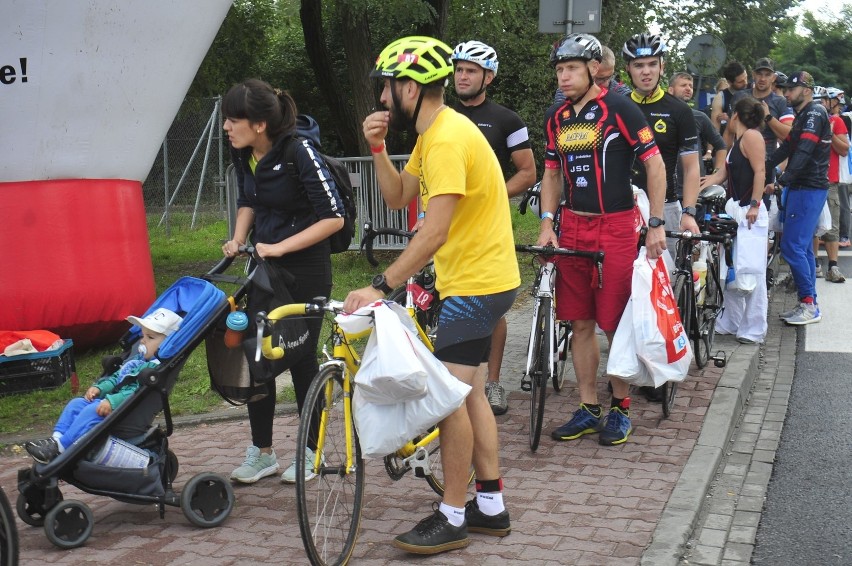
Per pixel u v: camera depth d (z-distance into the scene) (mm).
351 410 3963
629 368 5355
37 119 7234
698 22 17047
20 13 6973
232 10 15641
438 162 3746
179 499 4312
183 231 17219
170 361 4270
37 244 7387
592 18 7910
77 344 7836
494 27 13555
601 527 4324
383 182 4109
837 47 53500
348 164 11680
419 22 11555
